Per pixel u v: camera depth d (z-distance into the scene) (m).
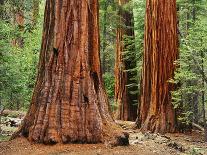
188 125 16.91
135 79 23.84
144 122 17.19
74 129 10.70
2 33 13.46
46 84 11.01
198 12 22.50
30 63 20.00
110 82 26.58
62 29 11.12
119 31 24.28
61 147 10.34
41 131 10.70
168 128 16.58
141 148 11.10
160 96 16.88
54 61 11.08
